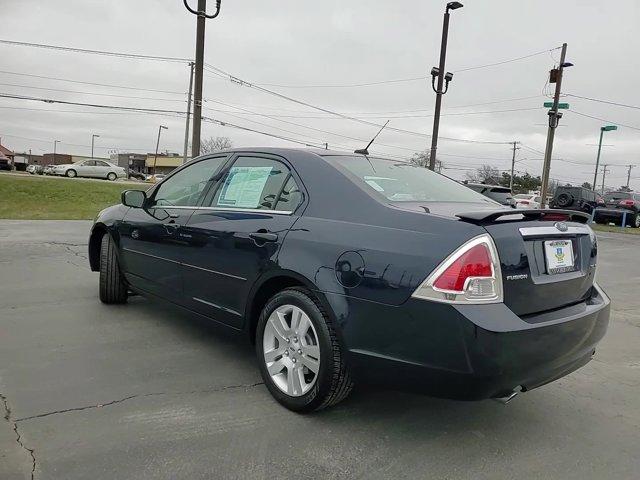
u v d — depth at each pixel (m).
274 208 3.66
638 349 5.16
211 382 3.75
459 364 2.64
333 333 3.09
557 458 2.98
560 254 3.15
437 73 19.41
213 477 2.62
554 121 22.86
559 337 2.89
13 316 5.09
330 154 3.81
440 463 2.86
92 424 3.06
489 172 78.62
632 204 24.77
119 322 5.02
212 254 3.92
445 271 2.68
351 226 3.14
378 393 3.70
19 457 2.69
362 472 2.73
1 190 20.39
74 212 17.50
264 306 3.64
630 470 2.89
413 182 3.78
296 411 3.33
